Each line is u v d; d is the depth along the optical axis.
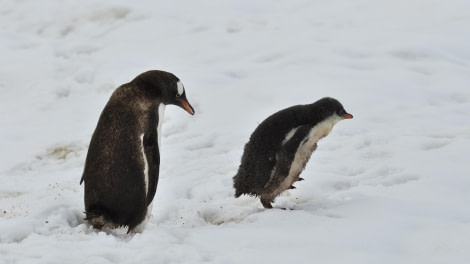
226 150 14.16
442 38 21.67
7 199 10.98
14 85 19.88
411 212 9.16
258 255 7.53
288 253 7.59
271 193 10.19
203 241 8.18
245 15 26.36
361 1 27.45
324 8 27.03
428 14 25.11
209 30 24.42
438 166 11.56
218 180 12.12
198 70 20.03
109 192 8.83
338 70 19.19
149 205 9.12
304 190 11.27
